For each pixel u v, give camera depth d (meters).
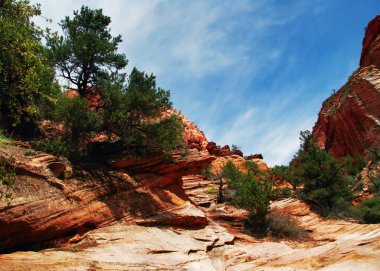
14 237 10.30
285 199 28.33
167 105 18.05
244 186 19.83
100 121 16.39
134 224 14.01
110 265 9.07
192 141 57.84
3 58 8.70
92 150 17.02
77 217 12.18
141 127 17.72
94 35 18.20
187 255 12.23
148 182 16.73
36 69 9.61
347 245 12.05
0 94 9.49
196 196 31.27
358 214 22.33
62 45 17.58
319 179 26.78
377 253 9.66
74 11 19.30
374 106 50.88
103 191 14.09
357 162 43.75
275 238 17.55
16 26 8.69
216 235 16.00
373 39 59.03
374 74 53.34
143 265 9.74
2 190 10.38
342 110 56.88
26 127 17.64
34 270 7.61
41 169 12.37
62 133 17.78
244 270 11.12
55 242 11.27
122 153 16.86
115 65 19.08
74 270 8.07
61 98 15.67
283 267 10.61
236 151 59.97
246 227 19.03
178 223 15.74
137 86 18.11
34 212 10.84
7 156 11.66
